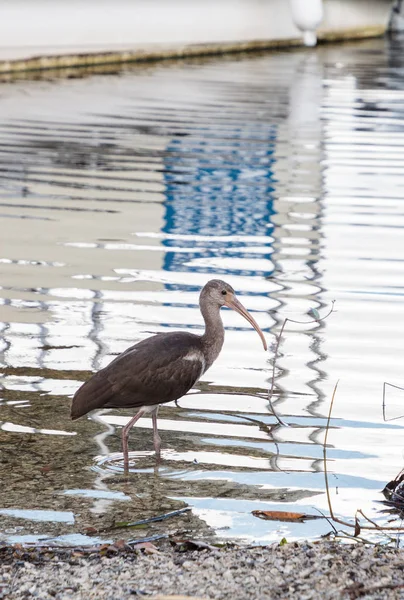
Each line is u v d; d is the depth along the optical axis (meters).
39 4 38.75
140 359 9.50
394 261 16.06
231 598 6.81
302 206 19.48
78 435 10.19
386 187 21.16
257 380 11.54
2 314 13.38
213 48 47.41
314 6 50.78
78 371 11.61
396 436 10.18
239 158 23.72
